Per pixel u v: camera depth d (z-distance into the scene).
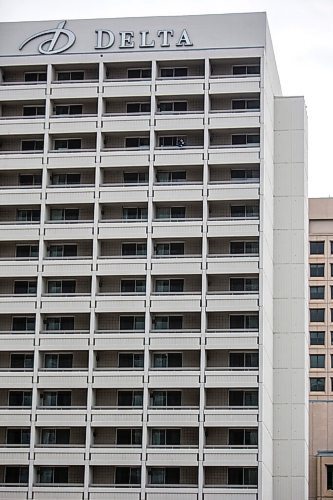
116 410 108.94
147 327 111.12
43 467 109.62
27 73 120.31
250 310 110.94
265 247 114.19
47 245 115.50
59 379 110.69
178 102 117.44
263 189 113.75
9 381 111.12
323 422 185.88
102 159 115.88
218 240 114.19
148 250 113.25
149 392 109.56
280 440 116.69
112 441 109.50
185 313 111.88
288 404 117.38
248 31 117.50
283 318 119.44
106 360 112.06
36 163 116.62
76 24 119.75
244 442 108.12
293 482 115.56
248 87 115.88
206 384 108.94
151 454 107.62
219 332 110.38
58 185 116.19
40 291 113.50
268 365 114.06
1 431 110.50
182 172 116.31
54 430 110.44
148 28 118.88
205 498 106.12
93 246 114.12
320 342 199.50
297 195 122.31
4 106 119.94
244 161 114.25
